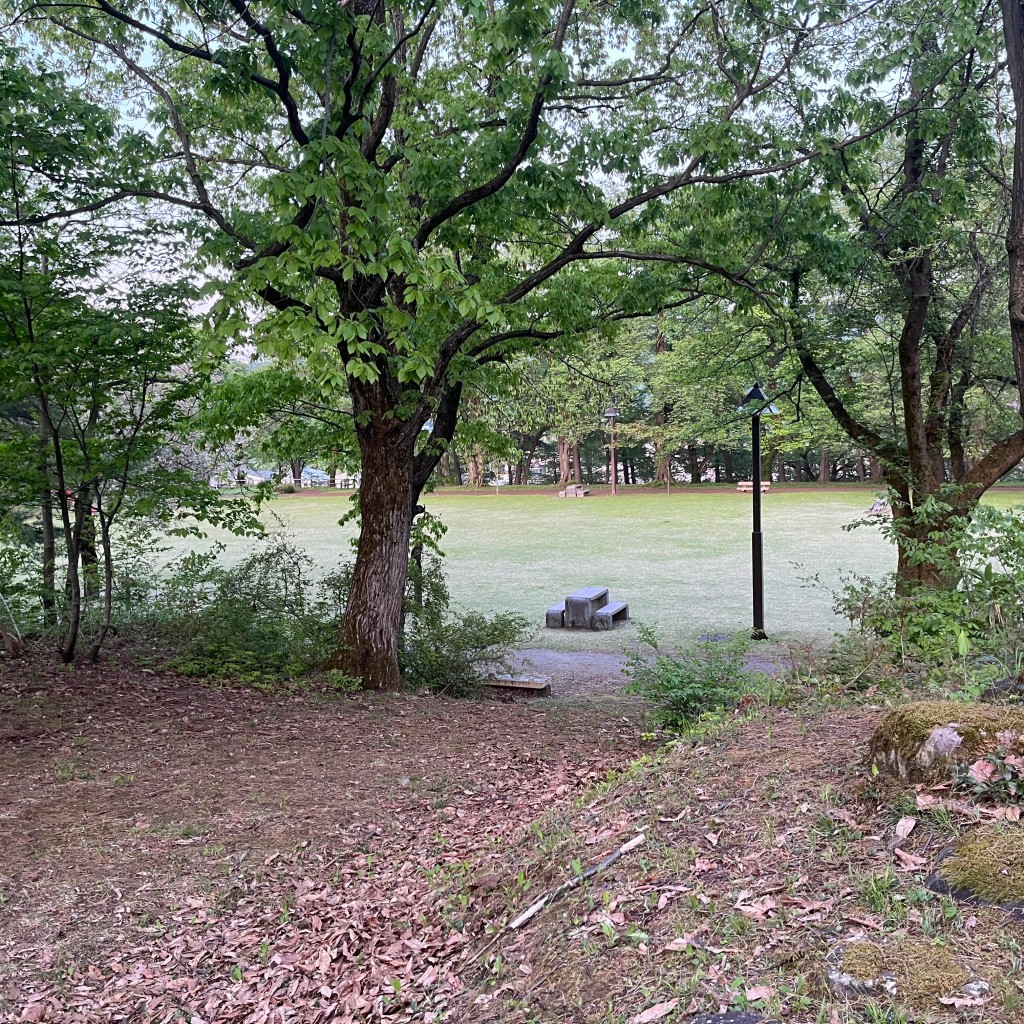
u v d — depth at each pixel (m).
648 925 2.64
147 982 3.84
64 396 8.48
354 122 7.66
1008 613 6.32
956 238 10.80
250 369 12.47
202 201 8.52
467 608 17.33
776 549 24.41
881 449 11.86
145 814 5.68
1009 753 2.86
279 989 3.70
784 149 8.64
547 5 6.97
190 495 9.77
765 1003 2.04
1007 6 6.07
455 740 7.90
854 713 4.46
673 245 10.91
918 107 9.53
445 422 11.47
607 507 39.94
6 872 4.76
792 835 2.98
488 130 9.36
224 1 7.41
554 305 10.21
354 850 5.30
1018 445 10.27
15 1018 3.56
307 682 9.56
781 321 10.60
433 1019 2.87
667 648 13.57
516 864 4.08
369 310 7.25
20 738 6.89
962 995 1.89
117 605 10.86
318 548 25.80
